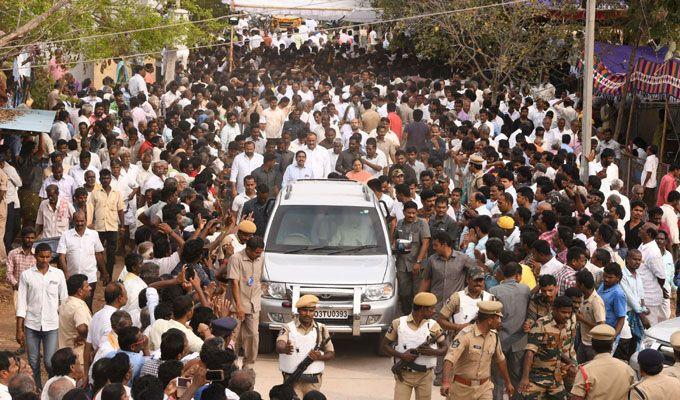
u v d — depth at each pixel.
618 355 12.72
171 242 14.37
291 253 14.65
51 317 12.23
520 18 29.36
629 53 27.95
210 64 37.25
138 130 22.97
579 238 13.56
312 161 20.55
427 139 23.59
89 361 10.48
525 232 12.41
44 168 20.00
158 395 7.70
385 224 15.21
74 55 23.30
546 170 19.41
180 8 27.62
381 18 39.19
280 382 12.91
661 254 14.61
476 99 30.09
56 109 22.16
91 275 14.53
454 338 10.57
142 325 10.75
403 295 15.37
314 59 40.19
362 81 32.78
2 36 18.11
